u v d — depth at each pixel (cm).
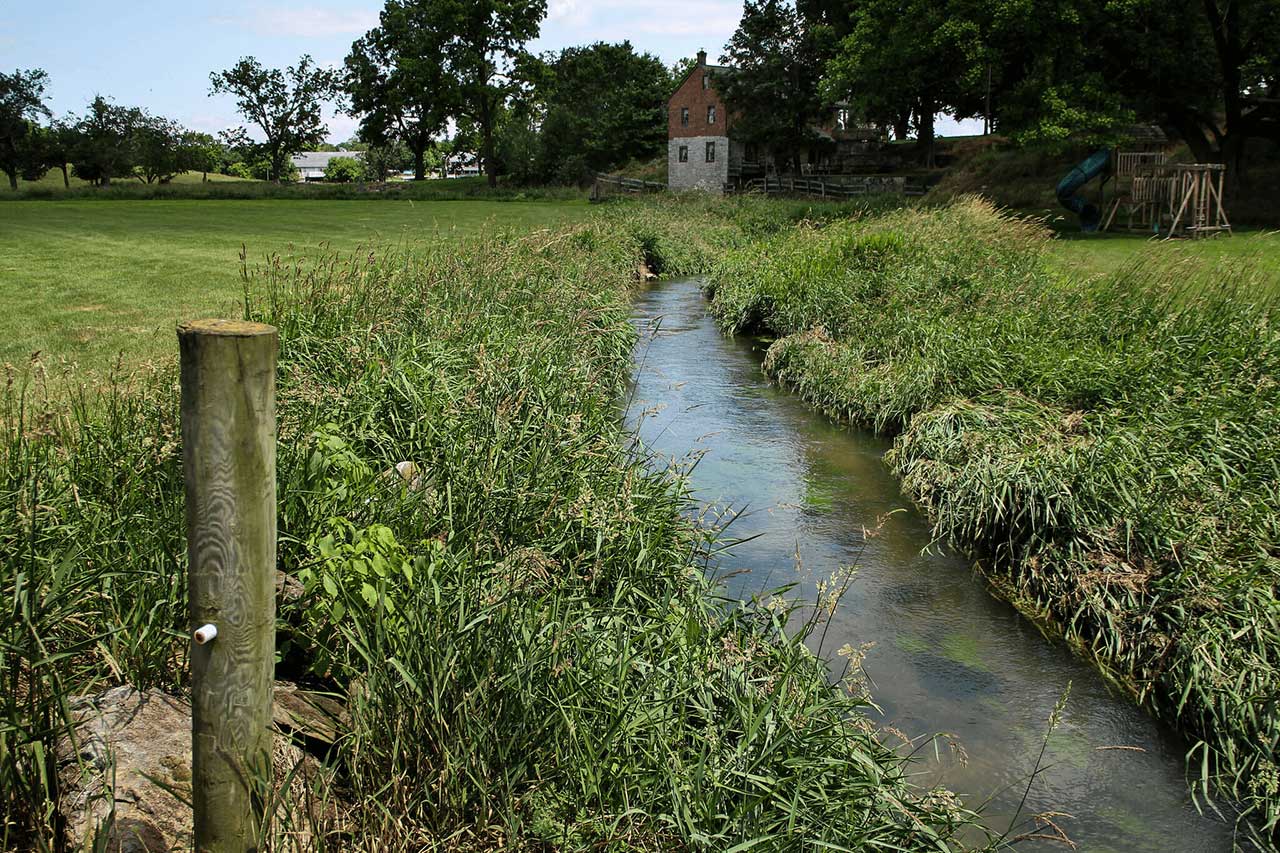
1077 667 530
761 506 757
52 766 274
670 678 388
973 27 2688
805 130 5969
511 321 913
